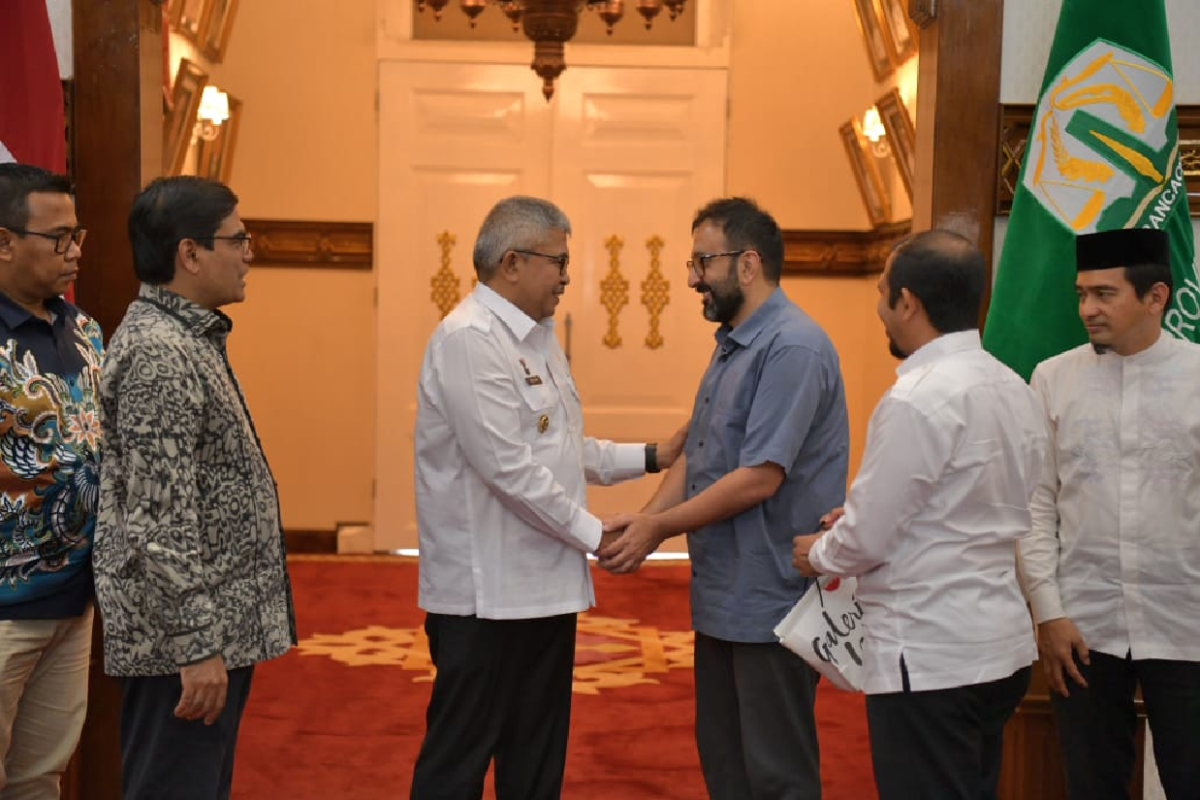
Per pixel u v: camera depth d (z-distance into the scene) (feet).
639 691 16.21
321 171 25.00
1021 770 11.62
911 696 7.98
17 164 8.86
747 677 9.69
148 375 7.85
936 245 8.15
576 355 24.95
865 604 8.27
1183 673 9.03
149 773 8.08
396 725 14.75
